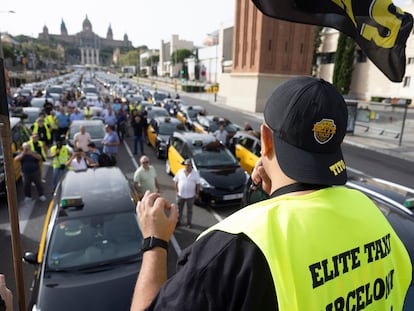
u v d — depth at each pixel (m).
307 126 0.94
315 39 47.34
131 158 14.30
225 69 54.50
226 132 14.13
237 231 0.86
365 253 0.97
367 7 1.78
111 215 5.03
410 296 2.79
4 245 6.67
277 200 0.96
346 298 0.90
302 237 0.86
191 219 7.96
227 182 8.83
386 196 4.67
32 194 9.48
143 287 1.05
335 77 44.12
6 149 2.35
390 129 23.05
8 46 71.44
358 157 16.23
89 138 10.65
